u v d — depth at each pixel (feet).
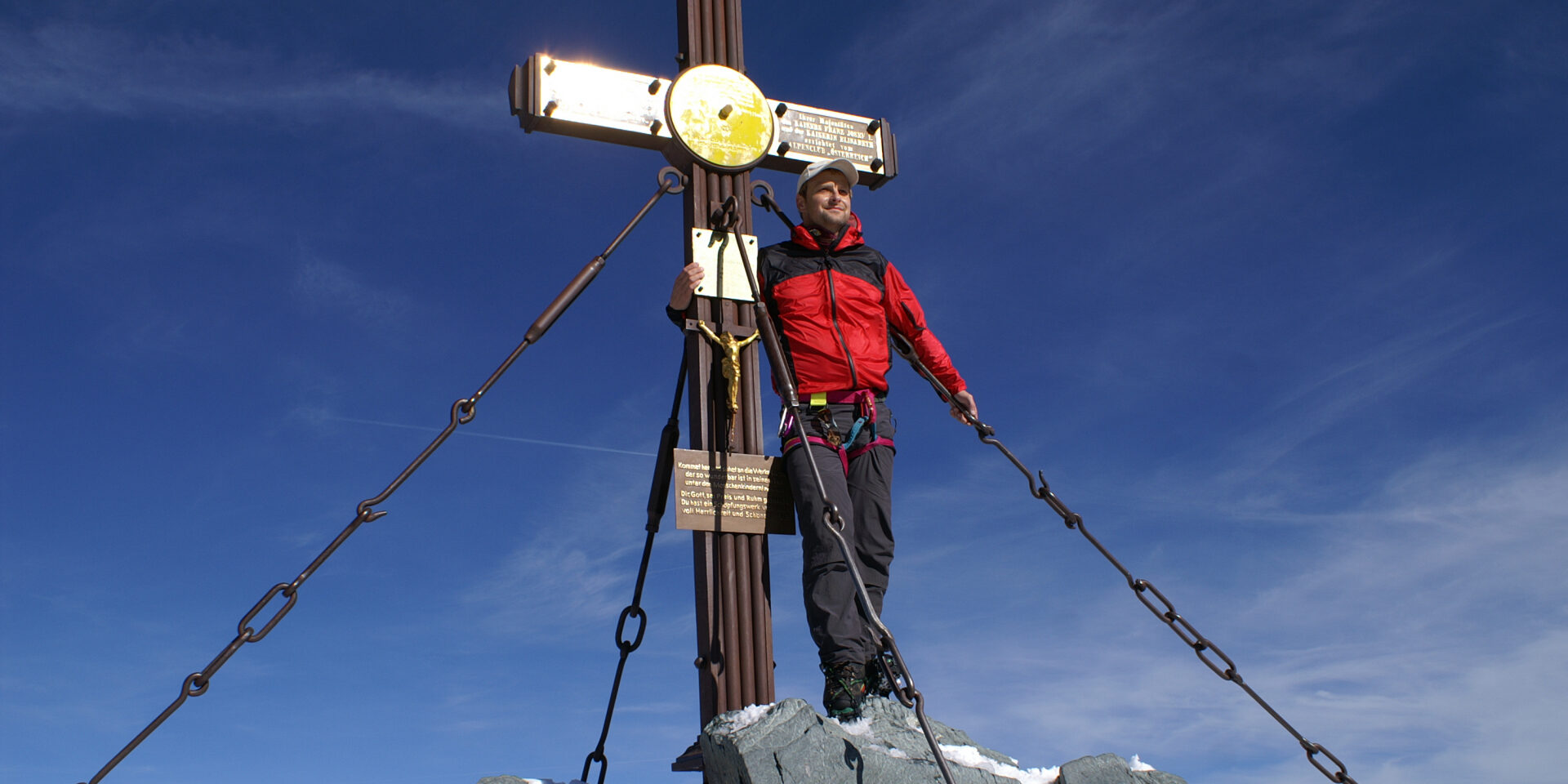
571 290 14.11
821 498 12.77
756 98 16.87
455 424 13.34
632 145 16.56
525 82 15.84
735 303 15.78
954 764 12.25
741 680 14.33
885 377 15.19
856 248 15.88
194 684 11.99
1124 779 12.37
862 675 13.42
